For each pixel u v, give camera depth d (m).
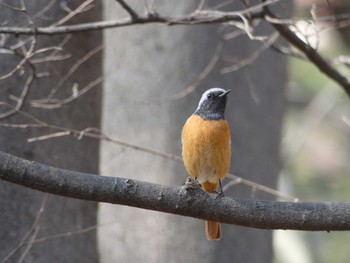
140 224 14.00
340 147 24.53
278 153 15.23
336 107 24.36
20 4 10.37
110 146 14.17
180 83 14.08
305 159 24.22
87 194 7.62
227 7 13.87
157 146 14.08
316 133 24.81
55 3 10.66
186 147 9.40
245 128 14.38
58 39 10.62
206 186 9.63
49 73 10.36
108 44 14.12
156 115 14.12
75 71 10.77
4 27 9.74
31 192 10.16
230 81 14.23
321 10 18.55
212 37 14.10
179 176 14.00
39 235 10.19
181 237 13.87
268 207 7.84
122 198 7.68
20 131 10.19
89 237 10.77
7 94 10.16
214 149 9.26
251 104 14.45
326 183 23.72
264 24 14.58
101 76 11.11
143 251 13.94
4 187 10.05
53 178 7.56
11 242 10.02
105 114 14.27
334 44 21.78
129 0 13.61
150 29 14.19
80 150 10.72
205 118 9.38
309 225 7.81
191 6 13.86
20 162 7.53
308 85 24.02
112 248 14.02
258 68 14.65
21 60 9.82
